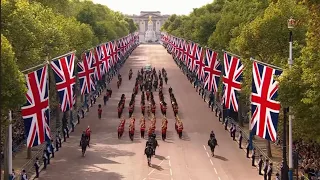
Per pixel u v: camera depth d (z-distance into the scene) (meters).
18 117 69.31
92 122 92.06
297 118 46.41
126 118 96.00
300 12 61.50
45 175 58.31
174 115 98.69
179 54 193.88
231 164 64.06
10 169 51.78
